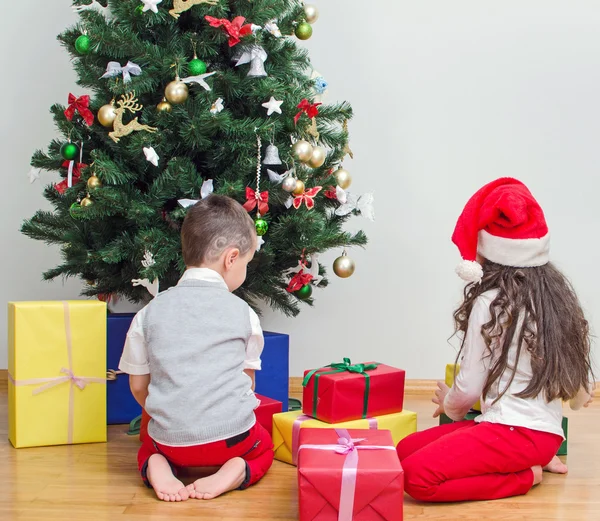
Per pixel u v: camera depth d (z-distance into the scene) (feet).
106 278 6.94
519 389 5.02
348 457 4.64
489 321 5.01
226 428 4.91
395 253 8.53
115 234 6.75
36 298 8.55
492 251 5.13
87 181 6.20
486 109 8.40
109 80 6.35
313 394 5.79
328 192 6.97
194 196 6.36
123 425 6.84
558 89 8.38
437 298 8.55
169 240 6.32
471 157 8.44
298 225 6.48
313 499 4.45
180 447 4.90
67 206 6.90
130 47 6.10
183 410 4.89
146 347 5.15
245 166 6.30
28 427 6.03
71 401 6.13
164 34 6.44
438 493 4.90
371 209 7.02
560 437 5.16
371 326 8.59
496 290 5.08
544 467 5.67
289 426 5.74
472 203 5.19
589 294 8.46
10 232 8.49
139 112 6.52
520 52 8.36
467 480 4.95
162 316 5.08
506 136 8.42
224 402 4.96
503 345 5.00
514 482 5.08
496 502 5.01
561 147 8.41
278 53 6.81
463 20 8.36
